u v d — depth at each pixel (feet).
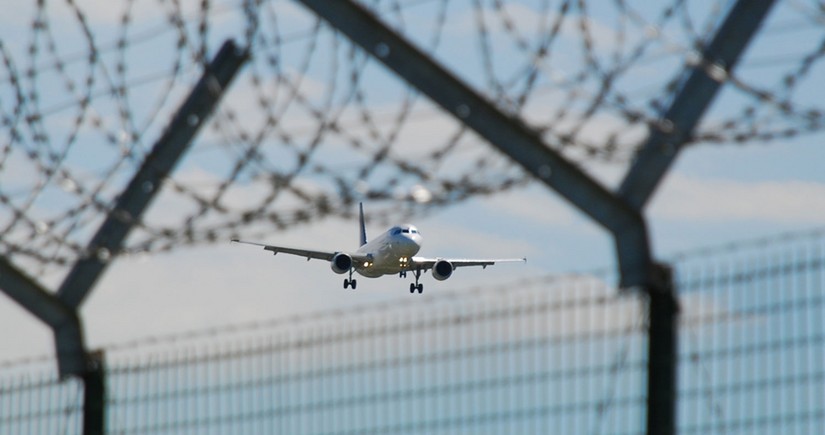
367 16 151.12
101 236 174.09
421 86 150.00
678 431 141.79
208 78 168.96
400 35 150.00
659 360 143.84
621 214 146.92
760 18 145.18
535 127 149.28
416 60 150.20
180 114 171.12
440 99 149.69
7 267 178.19
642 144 147.54
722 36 146.20
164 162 170.91
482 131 149.28
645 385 143.84
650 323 145.18
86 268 178.60
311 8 153.17
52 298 178.19
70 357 177.78
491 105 148.66
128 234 173.17
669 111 146.30
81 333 178.40
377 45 150.92
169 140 171.12
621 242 146.92
